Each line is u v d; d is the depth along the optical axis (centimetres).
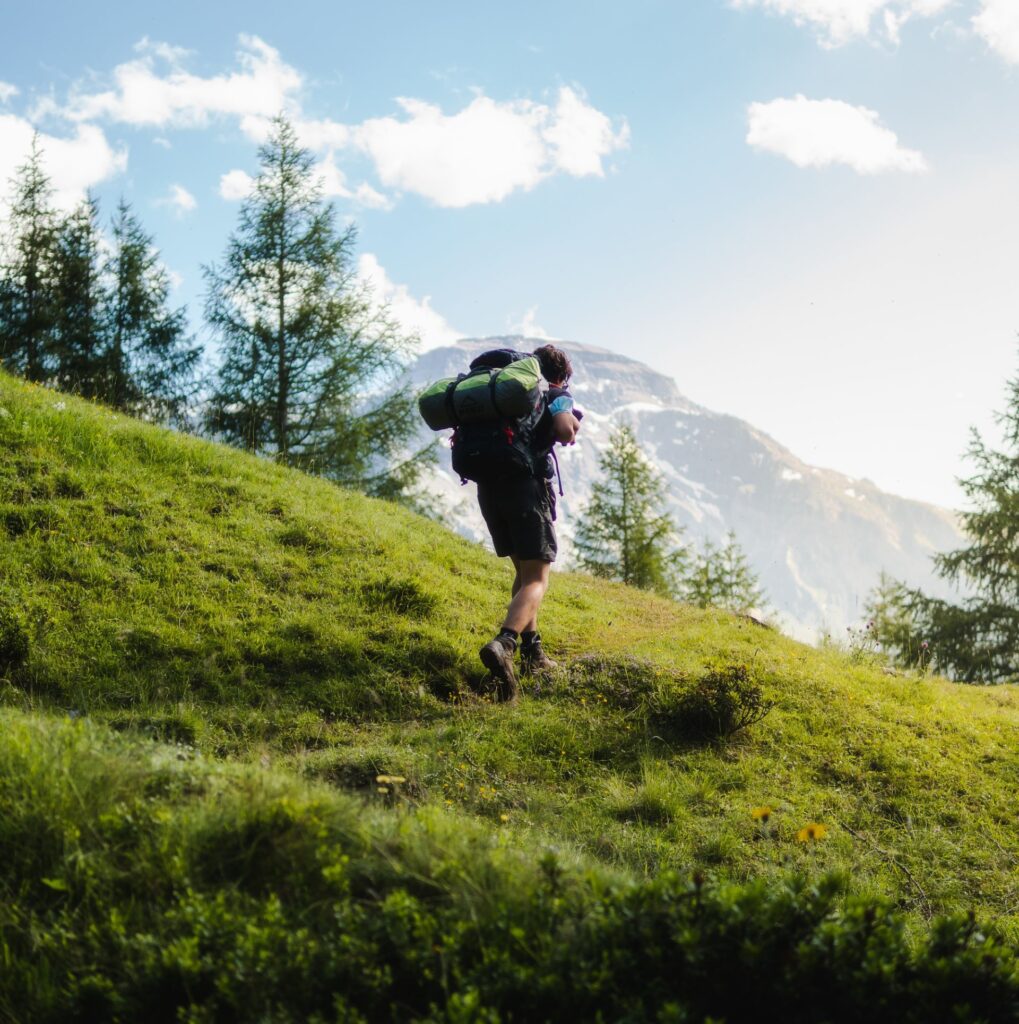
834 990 214
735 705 628
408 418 2550
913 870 491
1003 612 2556
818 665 820
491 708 633
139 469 938
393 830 292
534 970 212
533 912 241
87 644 629
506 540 646
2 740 321
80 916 248
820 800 560
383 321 2495
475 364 623
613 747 595
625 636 861
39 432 919
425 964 220
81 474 877
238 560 800
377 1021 212
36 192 2973
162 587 729
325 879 256
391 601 775
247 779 309
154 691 593
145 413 2753
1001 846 526
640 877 420
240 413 2428
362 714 615
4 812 279
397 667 677
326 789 327
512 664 622
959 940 239
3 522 766
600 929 229
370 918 238
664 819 507
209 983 217
